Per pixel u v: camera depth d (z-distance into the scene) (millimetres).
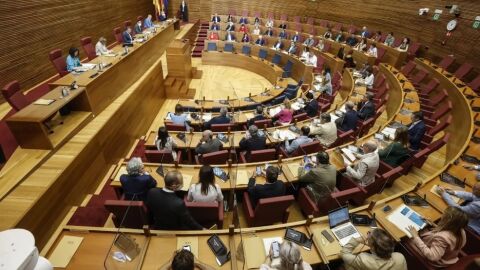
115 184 3635
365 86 8422
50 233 3248
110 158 4941
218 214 3006
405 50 11016
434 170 5223
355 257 2285
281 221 3475
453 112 7023
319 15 16250
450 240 2385
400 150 4230
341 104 7055
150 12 14977
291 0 16609
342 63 10266
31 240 1656
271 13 17203
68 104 4699
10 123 3604
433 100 7223
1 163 3484
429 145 4680
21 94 4457
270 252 2373
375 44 12055
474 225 3031
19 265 1530
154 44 9781
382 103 6785
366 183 3793
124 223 3061
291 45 12328
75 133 4336
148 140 5172
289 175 3865
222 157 4199
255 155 4246
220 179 3713
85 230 2621
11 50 6012
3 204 2959
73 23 8188
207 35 14531
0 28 5738
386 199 3197
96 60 6074
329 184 3414
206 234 2658
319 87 8586
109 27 10430
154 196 2611
